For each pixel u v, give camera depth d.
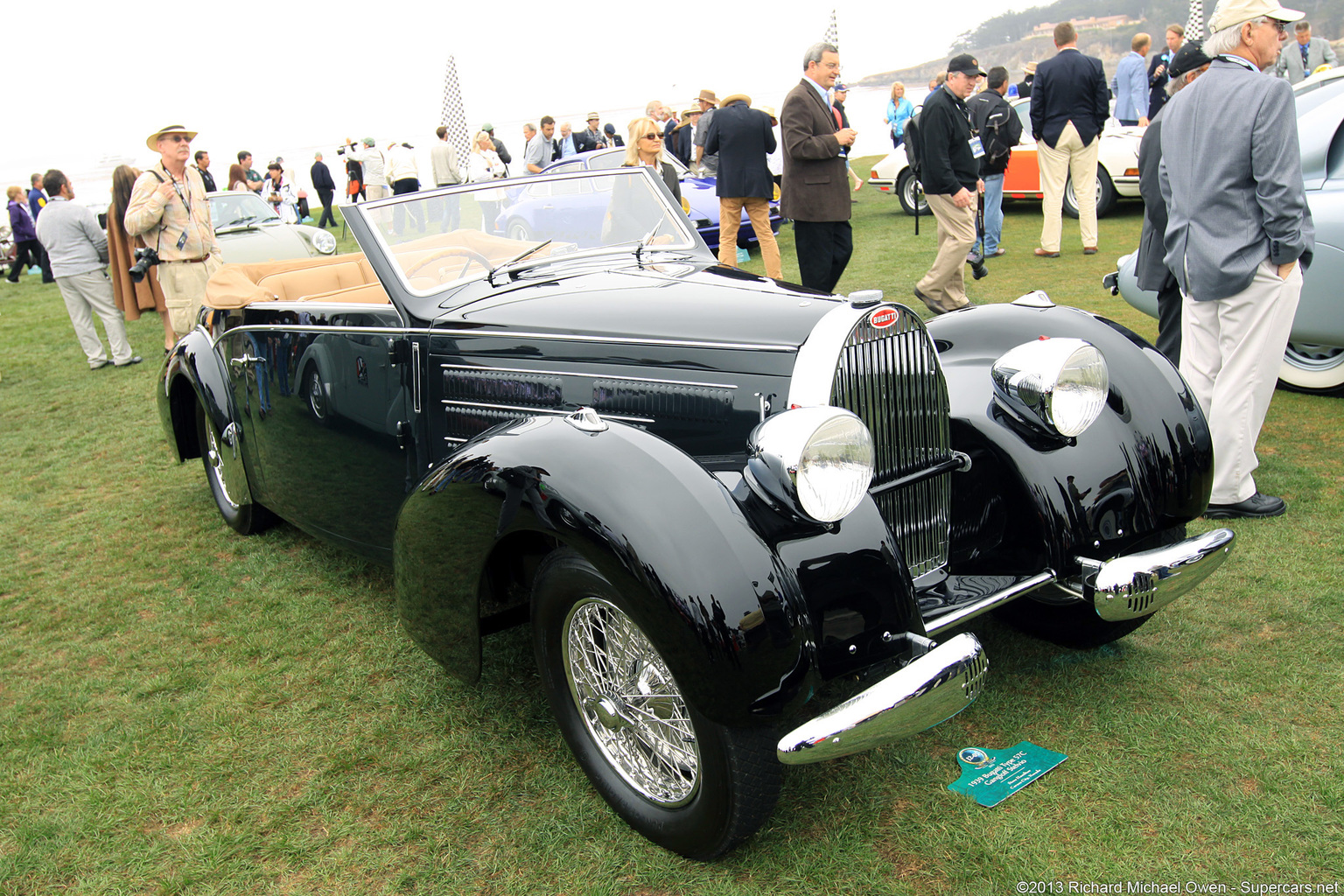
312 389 3.38
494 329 2.82
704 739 1.92
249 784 2.51
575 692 2.31
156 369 8.10
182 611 3.60
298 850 2.24
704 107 12.16
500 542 2.37
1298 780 2.18
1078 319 2.81
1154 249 4.28
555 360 2.70
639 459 2.01
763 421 2.28
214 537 4.36
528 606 2.57
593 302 2.78
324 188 19.31
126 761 2.64
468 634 2.38
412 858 2.19
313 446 3.47
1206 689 2.57
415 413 3.04
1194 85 3.34
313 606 3.56
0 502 5.04
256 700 2.92
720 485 2.01
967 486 2.70
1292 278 3.29
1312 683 2.54
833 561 2.03
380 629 3.34
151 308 8.16
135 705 2.95
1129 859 1.99
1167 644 2.81
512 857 2.17
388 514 3.27
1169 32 11.66
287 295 3.93
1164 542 2.70
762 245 7.81
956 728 2.51
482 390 2.86
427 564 2.36
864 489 2.01
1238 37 3.18
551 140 15.15
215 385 4.00
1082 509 2.47
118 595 3.78
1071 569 2.48
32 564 4.16
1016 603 2.92
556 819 2.29
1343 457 4.06
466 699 2.85
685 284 2.87
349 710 2.83
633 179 3.48
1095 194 8.44
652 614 1.87
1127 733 2.41
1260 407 3.49
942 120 6.23
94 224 8.12
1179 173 3.38
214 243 6.88
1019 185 11.31
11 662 3.28
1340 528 3.41
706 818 2.00
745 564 1.87
